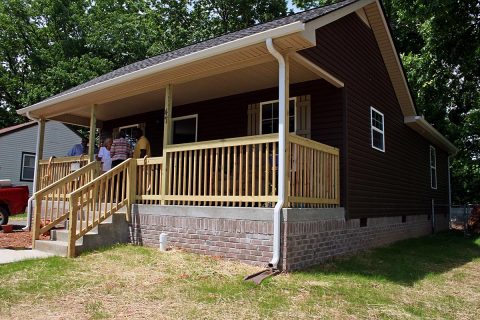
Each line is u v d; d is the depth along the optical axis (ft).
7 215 38.32
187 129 38.52
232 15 97.96
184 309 15.07
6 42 105.29
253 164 22.89
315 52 26.03
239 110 34.60
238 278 19.33
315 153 25.35
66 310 14.73
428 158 53.47
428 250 35.04
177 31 97.50
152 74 26.32
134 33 96.84
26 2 105.70
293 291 17.85
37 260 22.20
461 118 73.05
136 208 27.71
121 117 45.80
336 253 26.66
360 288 19.33
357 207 30.35
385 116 38.29
